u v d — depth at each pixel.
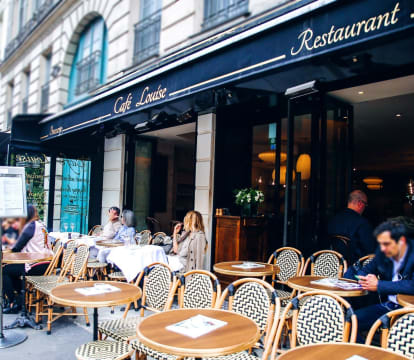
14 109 16.08
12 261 4.62
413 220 3.69
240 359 2.81
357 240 4.81
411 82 4.81
